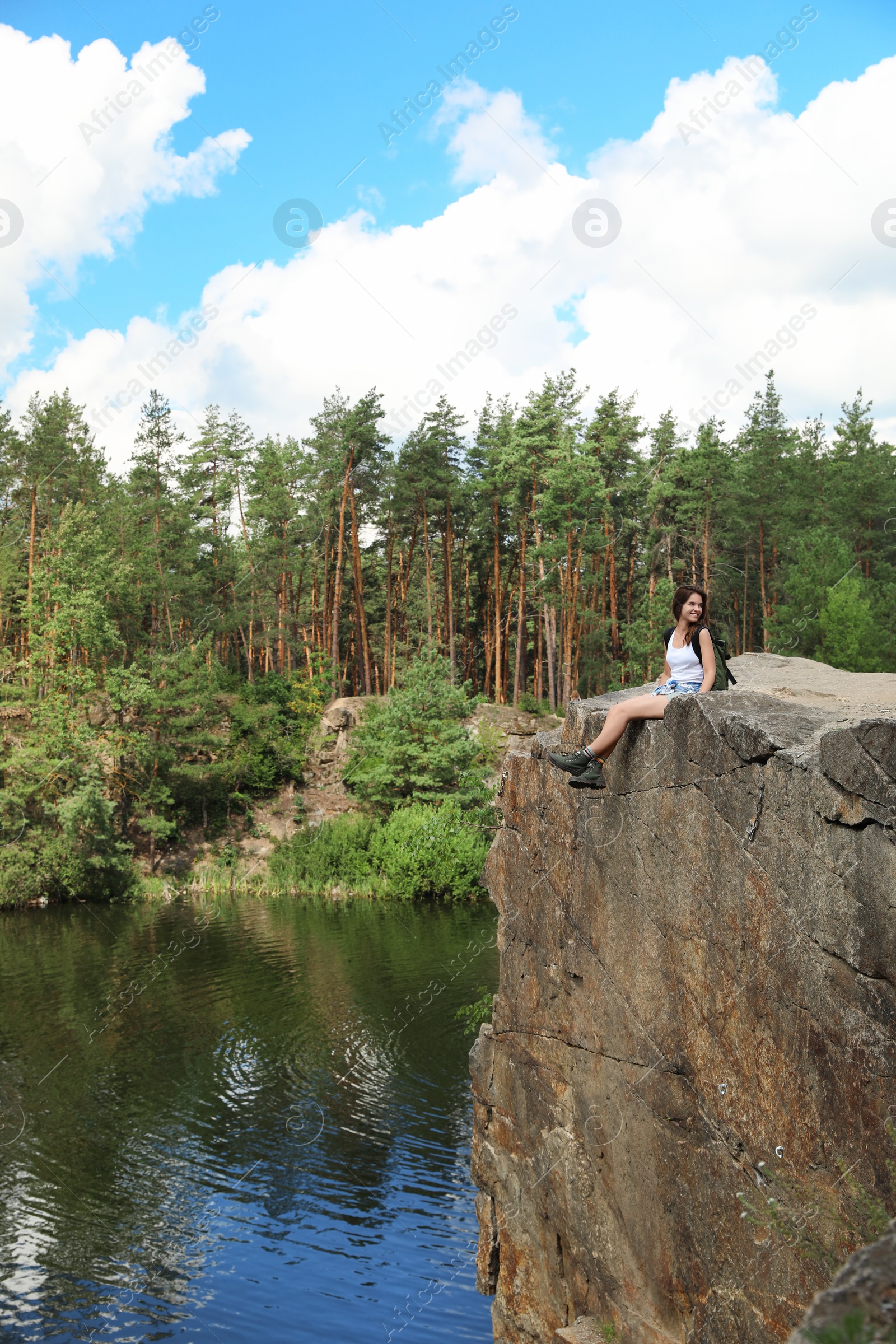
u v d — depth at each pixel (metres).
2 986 26.28
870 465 43.59
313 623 64.75
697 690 6.60
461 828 42.59
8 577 53.72
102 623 45.75
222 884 44.38
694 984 6.04
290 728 53.22
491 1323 10.86
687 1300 6.10
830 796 4.80
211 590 60.72
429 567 55.28
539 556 53.88
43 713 43.28
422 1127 16.58
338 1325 10.75
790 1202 5.05
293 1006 24.00
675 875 6.25
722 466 53.44
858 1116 4.59
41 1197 14.07
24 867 39.84
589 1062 7.54
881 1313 2.28
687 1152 6.11
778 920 5.21
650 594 54.84
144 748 45.41
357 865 44.06
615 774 7.10
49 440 53.66
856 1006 4.64
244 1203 13.92
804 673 8.43
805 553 40.06
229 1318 10.79
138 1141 16.02
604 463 58.09
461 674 65.12
